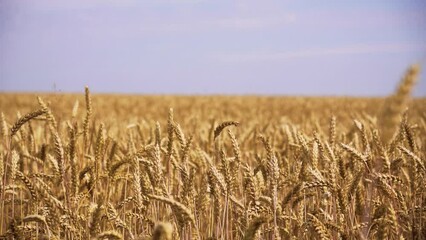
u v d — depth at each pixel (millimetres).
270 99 54688
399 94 2385
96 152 4699
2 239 4203
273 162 4070
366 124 9445
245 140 9109
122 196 6152
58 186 5211
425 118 11922
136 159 4414
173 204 2926
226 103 45594
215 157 7195
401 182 3775
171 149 4734
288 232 4258
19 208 5957
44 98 6906
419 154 6285
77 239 4090
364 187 5062
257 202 4141
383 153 3812
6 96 58969
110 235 3232
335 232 4117
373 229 3900
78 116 13492
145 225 4992
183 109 36469
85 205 4512
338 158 4586
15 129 4773
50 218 4074
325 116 26938
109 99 51062
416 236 4273
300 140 4957
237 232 4816
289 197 4035
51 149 7148
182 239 3492
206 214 5527
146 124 12711
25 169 6309
